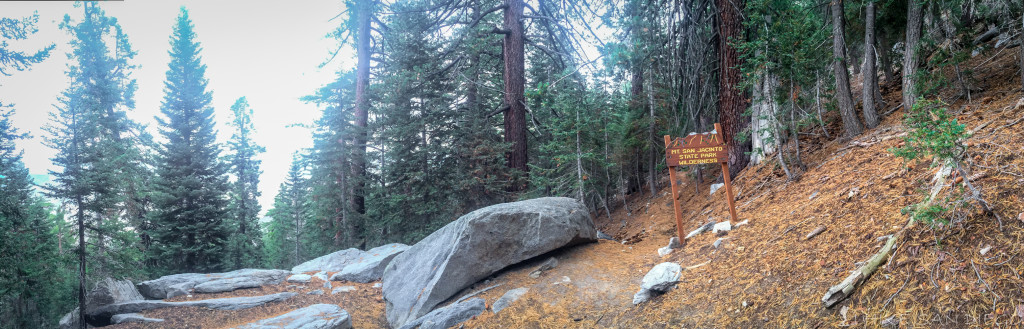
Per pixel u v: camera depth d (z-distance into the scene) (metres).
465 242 8.54
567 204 9.55
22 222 11.31
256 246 30.84
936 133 4.14
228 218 21.38
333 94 21.31
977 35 11.33
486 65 20.03
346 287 11.03
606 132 14.62
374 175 19.09
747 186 10.18
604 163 14.52
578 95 14.19
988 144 5.36
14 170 13.38
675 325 5.54
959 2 8.94
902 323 3.80
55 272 12.24
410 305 8.73
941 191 4.87
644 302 6.38
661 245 9.09
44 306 13.16
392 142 16.06
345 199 18.23
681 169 18.16
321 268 12.77
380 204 16.73
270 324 8.02
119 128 24.98
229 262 20.53
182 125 23.91
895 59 11.72
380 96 17.59
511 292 7.62
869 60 9.16
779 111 9.73
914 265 4.20
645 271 7.56
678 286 6.39
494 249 8.58
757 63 9.04
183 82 26.70
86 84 24.69
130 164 20.84
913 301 3.91
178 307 9.80
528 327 6.56
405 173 15.56
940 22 9.40
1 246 10.48
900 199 5.36
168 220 19.38
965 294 3.67
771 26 9.31
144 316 9.41
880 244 4.76
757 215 7.92
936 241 4.24
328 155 19.00
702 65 13.45
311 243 26.39
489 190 14.98
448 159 15.84
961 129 4.05
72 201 11.18
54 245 11.91
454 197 15.32
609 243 9.56
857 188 6.33
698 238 8.05
